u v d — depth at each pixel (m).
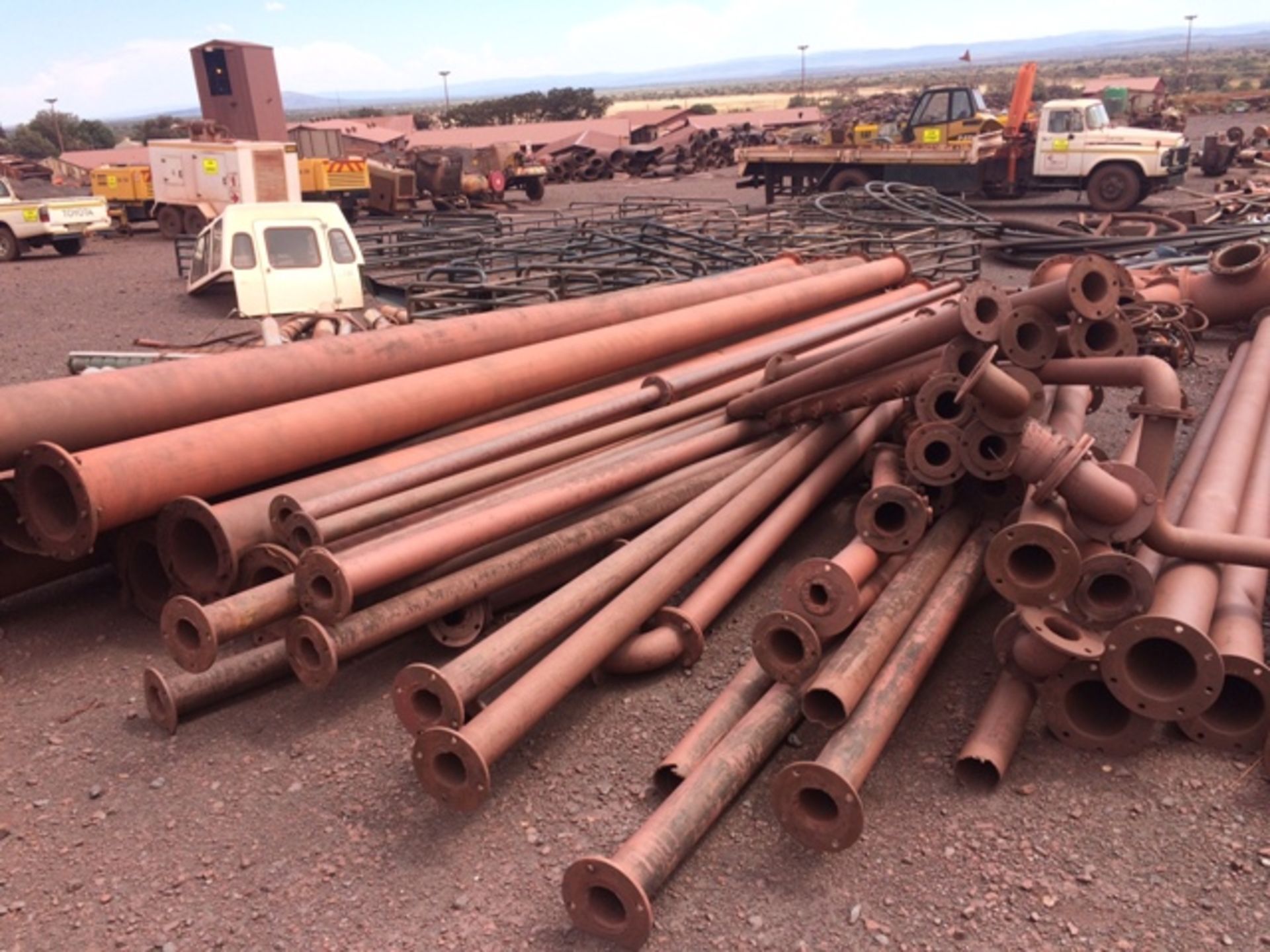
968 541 4.78
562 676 3.84
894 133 24.14
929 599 4.24
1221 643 3.79
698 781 3.44
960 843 3.47
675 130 38.50
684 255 12.54
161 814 3.79
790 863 3.43
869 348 5.09
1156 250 13.12
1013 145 21.92
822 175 22.70
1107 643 3.61
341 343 5.73
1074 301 4.31
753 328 7.83
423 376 5.67
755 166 23.55
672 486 5.30
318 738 4.21
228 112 29.48
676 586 4.49
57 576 5.20
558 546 4.71
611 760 4.01
